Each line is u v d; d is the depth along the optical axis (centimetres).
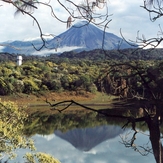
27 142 1137
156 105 269
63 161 2038
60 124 3428
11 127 974
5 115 959
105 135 2838
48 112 4181
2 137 959
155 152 266
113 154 2161
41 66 4509
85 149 2369
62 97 3969
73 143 2588
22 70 3675
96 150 2328
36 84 3972
